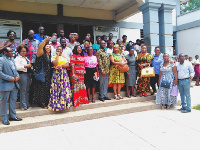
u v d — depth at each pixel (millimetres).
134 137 3213
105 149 2811
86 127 3771
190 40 11219
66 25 8438
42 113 4230
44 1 7523
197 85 9312
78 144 3004
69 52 4867
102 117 4418
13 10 7266
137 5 7301
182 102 4848
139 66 5496
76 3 7871
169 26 6734
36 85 4227
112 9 8898
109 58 5180
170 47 6785
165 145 2881
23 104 4184
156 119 4172
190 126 3674
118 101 5098
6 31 7293
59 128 3748
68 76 4672
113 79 5293
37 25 7906
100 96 5176
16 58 4062
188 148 2770
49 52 4414
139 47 7625
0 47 4242
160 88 5105
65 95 4281
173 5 6633
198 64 9188
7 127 3564
